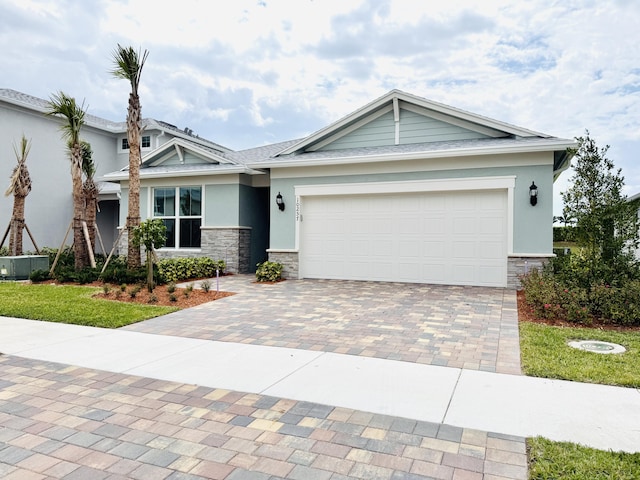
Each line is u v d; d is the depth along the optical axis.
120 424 3.92
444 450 3.43
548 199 11.09
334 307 9.12
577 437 3.62
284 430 3.79
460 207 12.05
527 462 3.25
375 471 3.14
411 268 12.61
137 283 11.74
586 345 6.33
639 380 4.84
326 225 13.55
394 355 5.92
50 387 4.85
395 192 12.58
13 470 3.18
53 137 20.58
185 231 16.33
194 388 4.80
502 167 11.47
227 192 15.61
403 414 4.09
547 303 7.86
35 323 7.96
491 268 11.76
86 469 3.19
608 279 8.36
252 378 5.08
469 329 7.26
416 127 13.59
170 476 3.10
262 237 17.14
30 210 19.67
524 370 5.25
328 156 13.38
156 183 16.55
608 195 8.81
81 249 13.65
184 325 7.73
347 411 4.17
